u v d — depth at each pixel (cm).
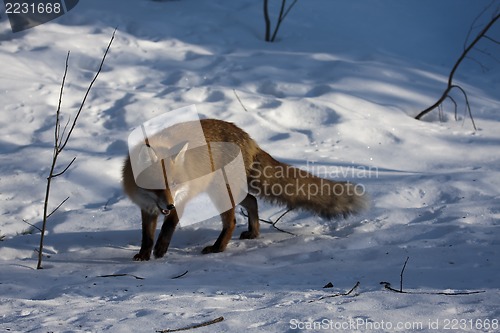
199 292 554
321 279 599
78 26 1406
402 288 546
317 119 1111
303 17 1527
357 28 1488
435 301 492
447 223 761
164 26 1445
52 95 1138
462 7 1571
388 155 1009
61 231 801
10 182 902
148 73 1258
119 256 730
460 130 1105
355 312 466
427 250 668
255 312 470
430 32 1488
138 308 495
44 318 477
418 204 848
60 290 575
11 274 641
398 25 1508
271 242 769
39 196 877
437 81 1273
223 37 1422
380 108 1148
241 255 711
